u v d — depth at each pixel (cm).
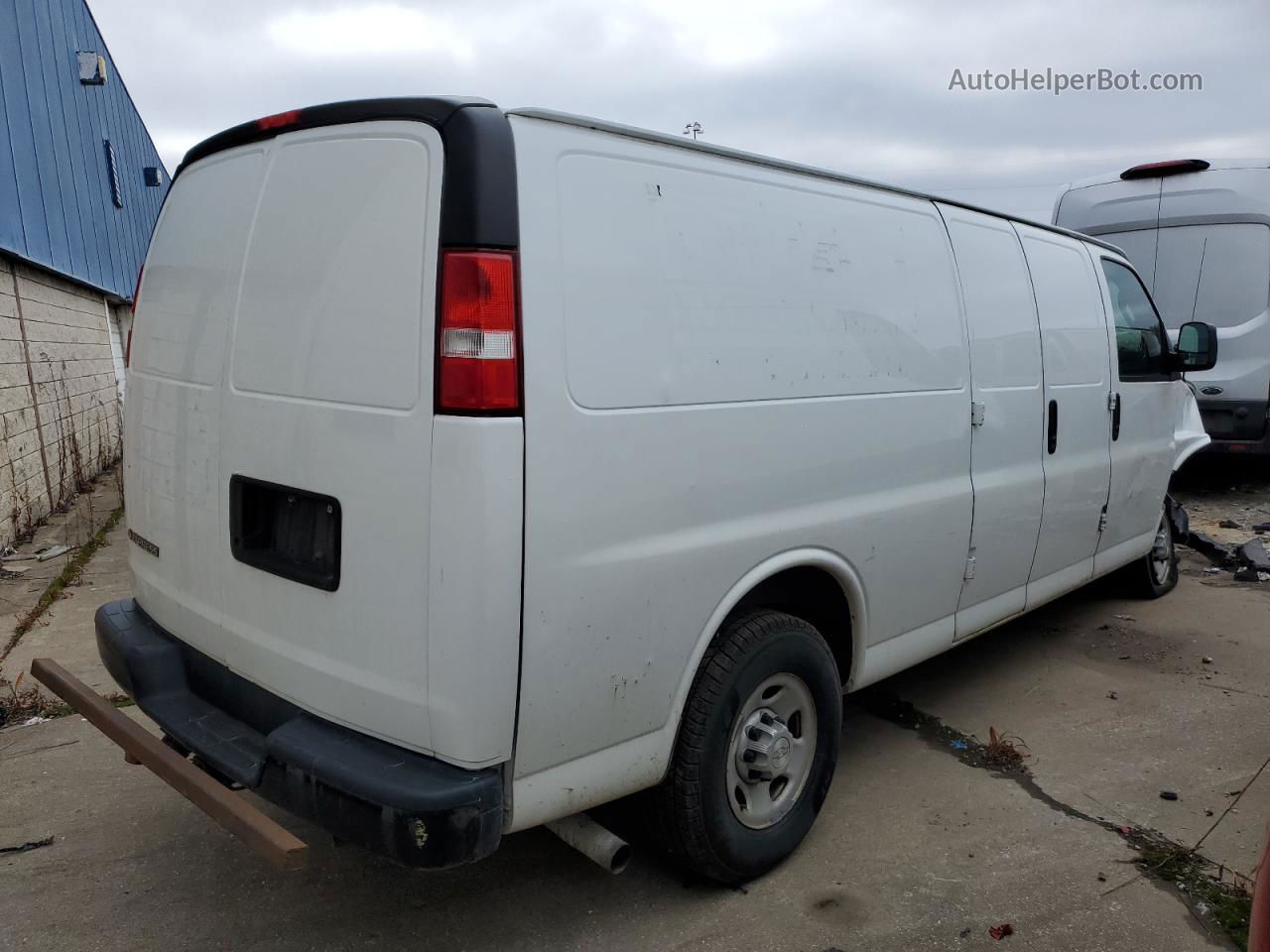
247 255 259
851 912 281
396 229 219
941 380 348
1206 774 369
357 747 227
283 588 247
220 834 322
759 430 271
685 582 252
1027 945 267
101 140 1266
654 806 270
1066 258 450
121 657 297
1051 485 424
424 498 212
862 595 320
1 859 306
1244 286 846
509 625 213
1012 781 362
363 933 271
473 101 216
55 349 879
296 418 239
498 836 218
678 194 254
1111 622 552
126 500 328
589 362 226
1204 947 267
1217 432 867
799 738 305
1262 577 632
